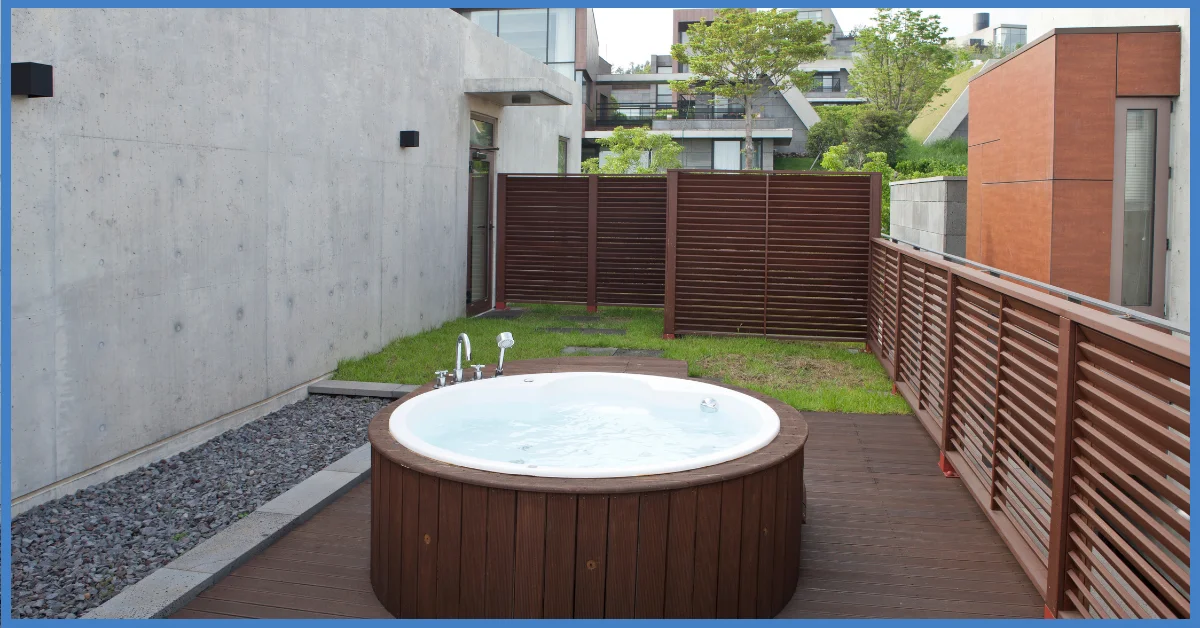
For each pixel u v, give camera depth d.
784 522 3.56
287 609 3.54
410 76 9.08
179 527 4.52
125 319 5.25
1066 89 7.71
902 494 4.92
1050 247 7.86
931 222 11.53
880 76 40.00
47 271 4.66
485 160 11.71
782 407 4.49
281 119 6.77
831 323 9.62
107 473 5.19
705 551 3.29
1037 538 3.75
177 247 5.68
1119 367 2.76
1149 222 7.80
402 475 3.45
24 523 4.49
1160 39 7.55
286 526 4.30
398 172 8.89
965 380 4.86
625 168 28.16
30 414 4.61
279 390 6.95
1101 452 2.97
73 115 4.77
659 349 9.10
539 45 22.27
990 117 9.66
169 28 5.49
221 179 6.09
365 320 8.33
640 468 3.31
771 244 9.64
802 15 46.09
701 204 9.72
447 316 10.42
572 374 5.56
